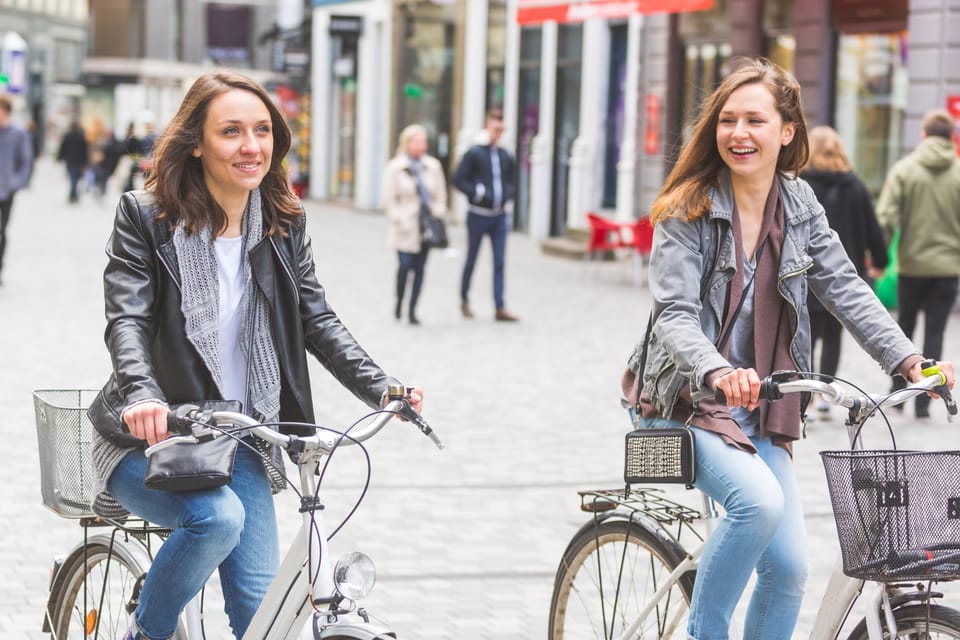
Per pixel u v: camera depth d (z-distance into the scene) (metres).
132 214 7.45
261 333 7.62
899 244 19.92
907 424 18.89
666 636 8.23
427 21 61.50
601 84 47.66
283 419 7.72
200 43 127.88
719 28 40.53
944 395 7.45
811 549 12.95
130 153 10.02
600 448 17.34
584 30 48.47
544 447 17.36
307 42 78.06
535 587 11.89
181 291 7.43
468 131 57.19
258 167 7.45
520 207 54.78
